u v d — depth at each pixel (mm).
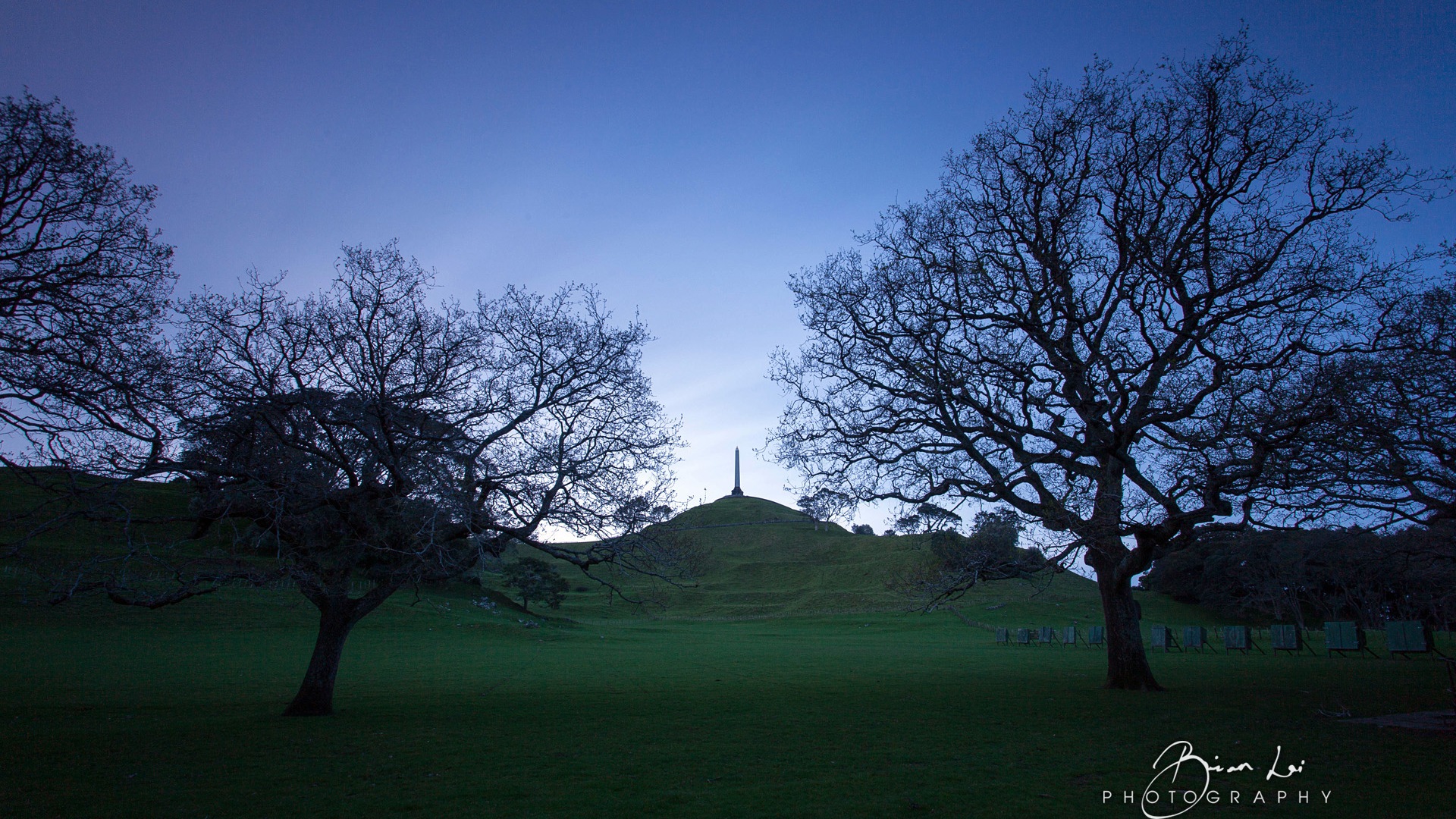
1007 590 117750
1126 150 24562
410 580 20281
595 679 31734
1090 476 24672
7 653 38719
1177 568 105250
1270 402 21125
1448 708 20766
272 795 11531
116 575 18188
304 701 20281
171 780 12570
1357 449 18344
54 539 52406
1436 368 18391
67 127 16562
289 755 14648
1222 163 23609
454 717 20047
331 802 11055
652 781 12398
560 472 20734
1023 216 26750
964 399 25688
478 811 10578
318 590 20000
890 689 27750
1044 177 25906
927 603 26719
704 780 12453
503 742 16078
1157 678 32125
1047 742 15945
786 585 154000
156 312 17656
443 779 12594
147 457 17297
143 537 18266
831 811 10492
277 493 17750
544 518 20875
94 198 16562
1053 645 67812
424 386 19938
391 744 15875
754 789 11781
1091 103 24719
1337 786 11719
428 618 67375
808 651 54031
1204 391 23188
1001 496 25609
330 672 20703
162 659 38094
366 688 27844
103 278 16594
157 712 21031
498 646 54781
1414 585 75938
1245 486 21281
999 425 26469
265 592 64938
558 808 10680
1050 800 11062
